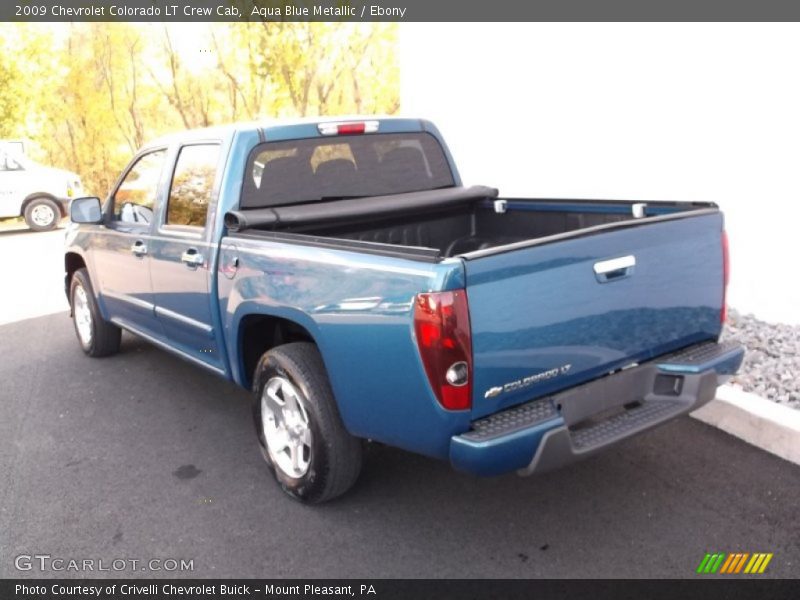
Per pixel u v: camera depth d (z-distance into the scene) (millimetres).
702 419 4332
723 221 3562
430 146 4910
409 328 2783
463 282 2658
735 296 5840
